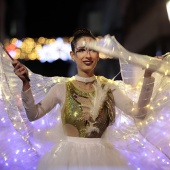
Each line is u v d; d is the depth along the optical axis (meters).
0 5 12.39
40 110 4.32
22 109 4.57
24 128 4.60
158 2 10.52
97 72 9.47
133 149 4.86
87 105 4.31
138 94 4.71
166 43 10.40
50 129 4.71
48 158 4.26
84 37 4.41
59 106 4.67
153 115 4.55
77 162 4.15
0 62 4.53
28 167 4.86
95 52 4.39
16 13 13.52
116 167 4.22
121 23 11.73
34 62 12.48
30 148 4.84
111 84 4.51
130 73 4.61
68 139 4.30
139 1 10.79
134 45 10.80
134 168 4.49
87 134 4.28
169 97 4.58
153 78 4.29
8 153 4.86
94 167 4.15
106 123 4.37
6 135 4.85
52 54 11.30
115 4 12.32
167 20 10.40
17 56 11.13
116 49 4.27
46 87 4.77
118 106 4.47
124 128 4.78
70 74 11.05
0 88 4.73
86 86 4.41
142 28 10.73
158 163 4.88
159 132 4.58
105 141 4.38
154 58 4.30
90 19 13.82
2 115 4.82
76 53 4.41
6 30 13.19
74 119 4.28
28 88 4.23
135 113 4.37
